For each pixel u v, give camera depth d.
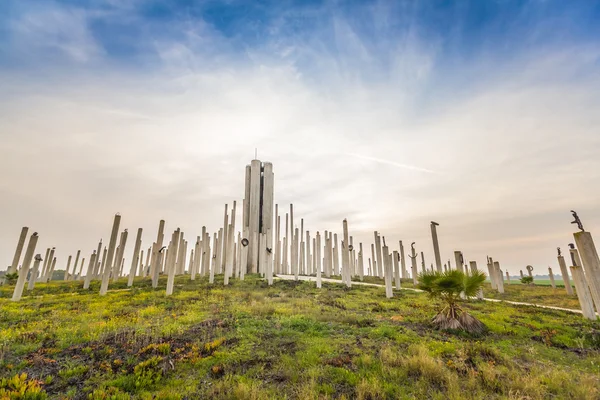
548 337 13.62
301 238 66.75
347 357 10.15
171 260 27.42
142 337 12.31
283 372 9.05
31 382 8.21
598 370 9.83
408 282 44.03
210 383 8.52
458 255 30.89
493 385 8.14
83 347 11.37
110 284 36.84
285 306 19.97
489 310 21.39
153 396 7.78
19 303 22.42
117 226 29.75
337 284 36.50
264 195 56.59
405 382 8.45
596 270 18.91
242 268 41.75
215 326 14.24
